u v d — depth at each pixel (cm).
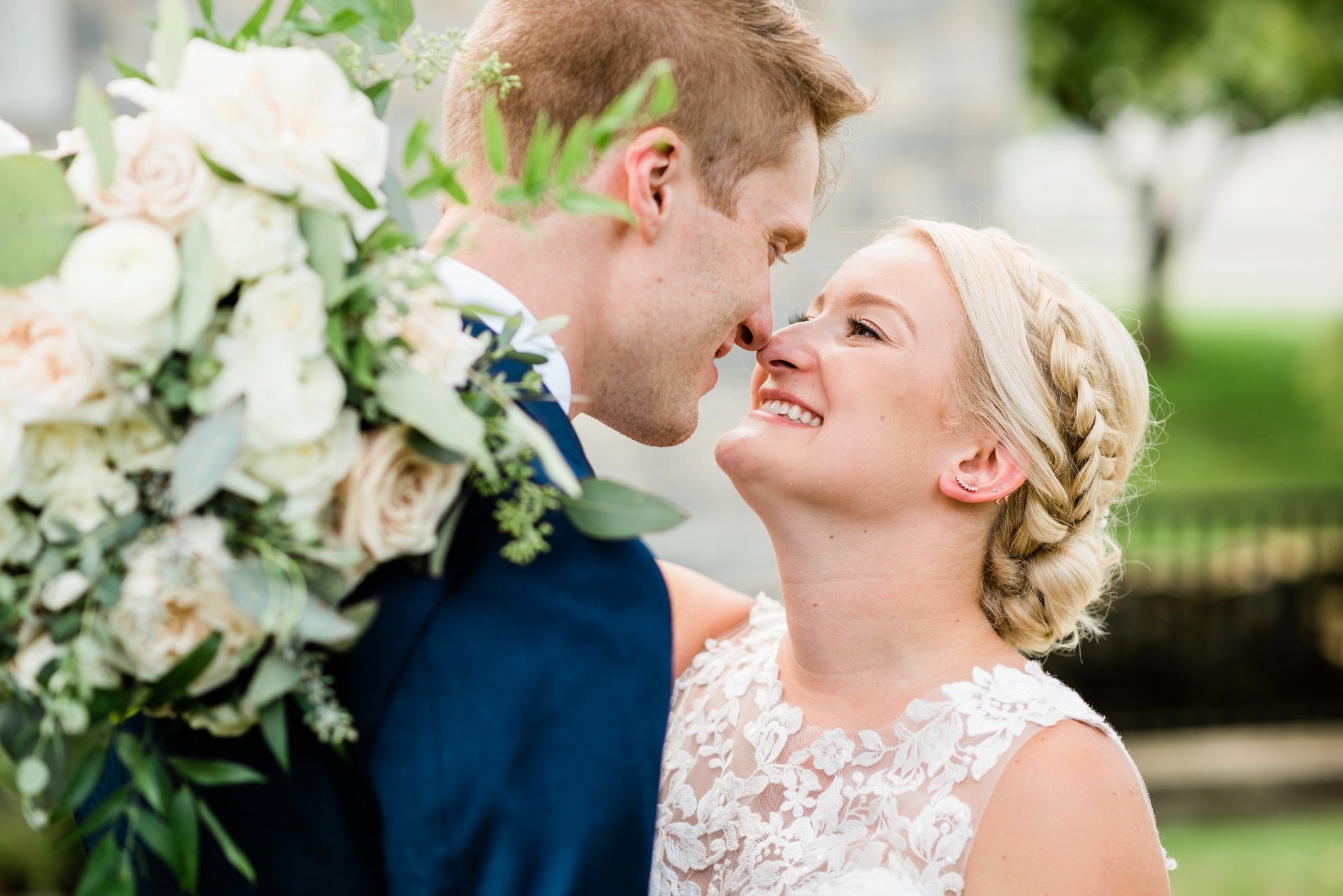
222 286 115
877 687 190
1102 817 168
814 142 188
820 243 584
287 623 114
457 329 131
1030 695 180
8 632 117
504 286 166
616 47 166
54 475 116
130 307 111
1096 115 1912
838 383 187
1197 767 756
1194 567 935
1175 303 2738
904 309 190
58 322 112
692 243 174
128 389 116
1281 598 866
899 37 587
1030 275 199
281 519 116
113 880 120
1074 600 199
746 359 573
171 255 113
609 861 141
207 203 117
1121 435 203
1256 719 829
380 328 122
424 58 140
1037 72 1784
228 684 124
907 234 204
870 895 167
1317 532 896
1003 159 597
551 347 159
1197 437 1770
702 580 239
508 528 134
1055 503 193
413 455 125
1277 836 662
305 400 115
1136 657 852
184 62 122
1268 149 2288
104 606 113
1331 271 2981
